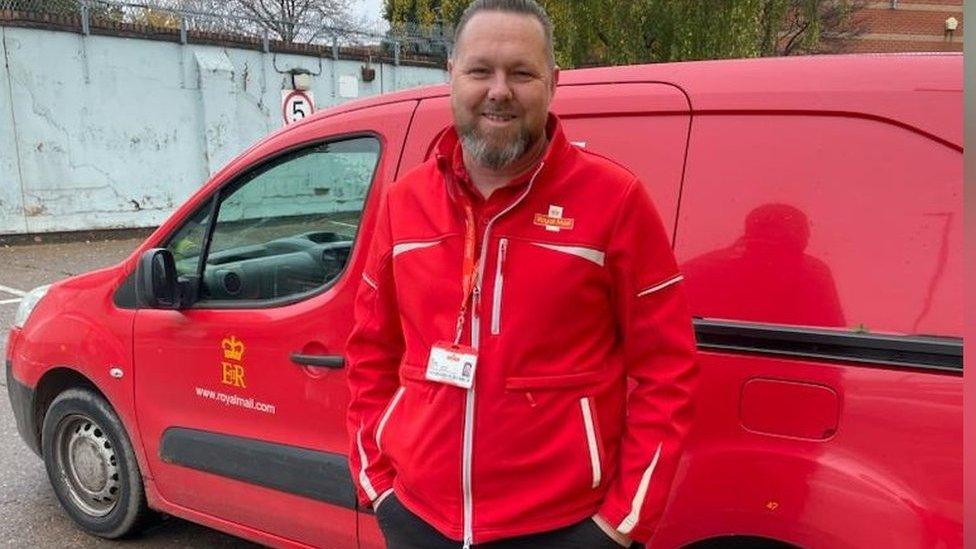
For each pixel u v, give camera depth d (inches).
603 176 65.8
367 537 104.8
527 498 66.3
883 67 78.0
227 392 117.9
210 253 123.0
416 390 70.7
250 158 120.6
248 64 634.8
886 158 75.4
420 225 71.6
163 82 581.9
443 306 69.0
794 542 75.8
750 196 80.7
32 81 508.4
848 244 75.7
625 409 70.6
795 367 75.7
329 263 110.4
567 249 64.7
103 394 137.7
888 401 71.7
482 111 65.1
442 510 69.0
